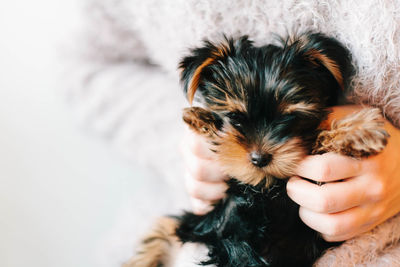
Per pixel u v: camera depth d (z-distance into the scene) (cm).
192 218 48
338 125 39
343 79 41
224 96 41
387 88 42
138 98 59
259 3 44
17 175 87
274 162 39
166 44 53
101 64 64
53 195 88
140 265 53
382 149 37
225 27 47
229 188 44
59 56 65
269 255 43
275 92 39
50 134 87
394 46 40
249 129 40
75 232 87
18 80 86
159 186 63
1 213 85
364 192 39
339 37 42
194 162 45
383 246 42
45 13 84
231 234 44
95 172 87
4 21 84
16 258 85
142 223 61
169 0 49
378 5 39
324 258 41
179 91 59
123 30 60
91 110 60
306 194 39
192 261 45
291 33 43
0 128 86
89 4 59
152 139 57
